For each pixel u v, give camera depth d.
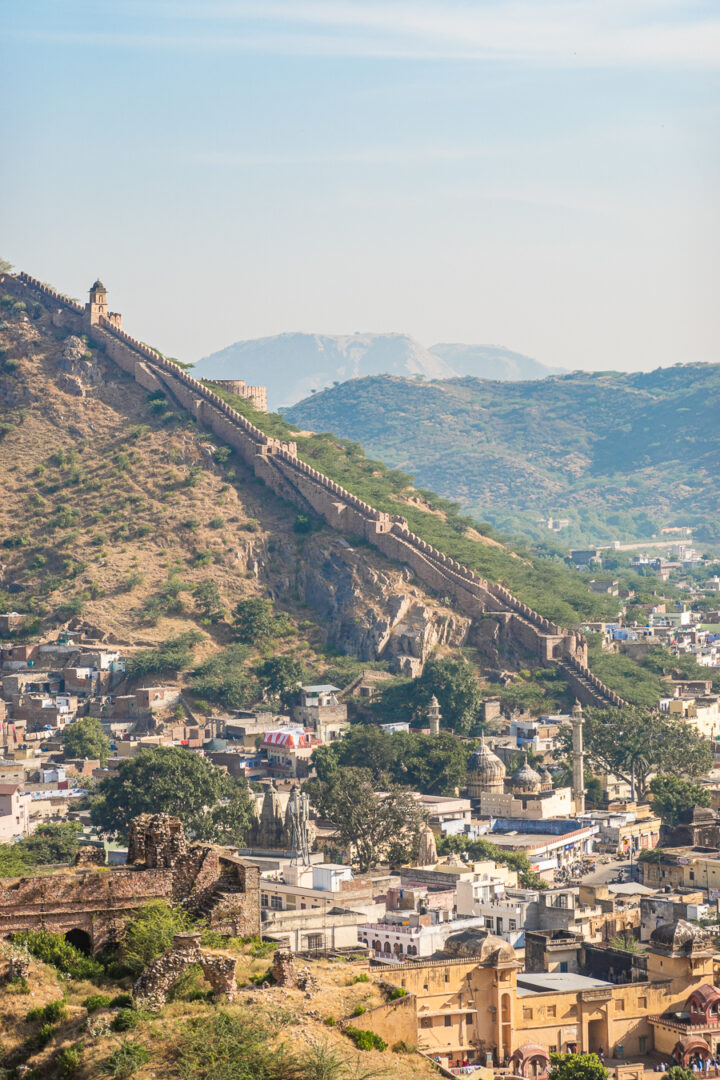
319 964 111.81
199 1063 92.81
